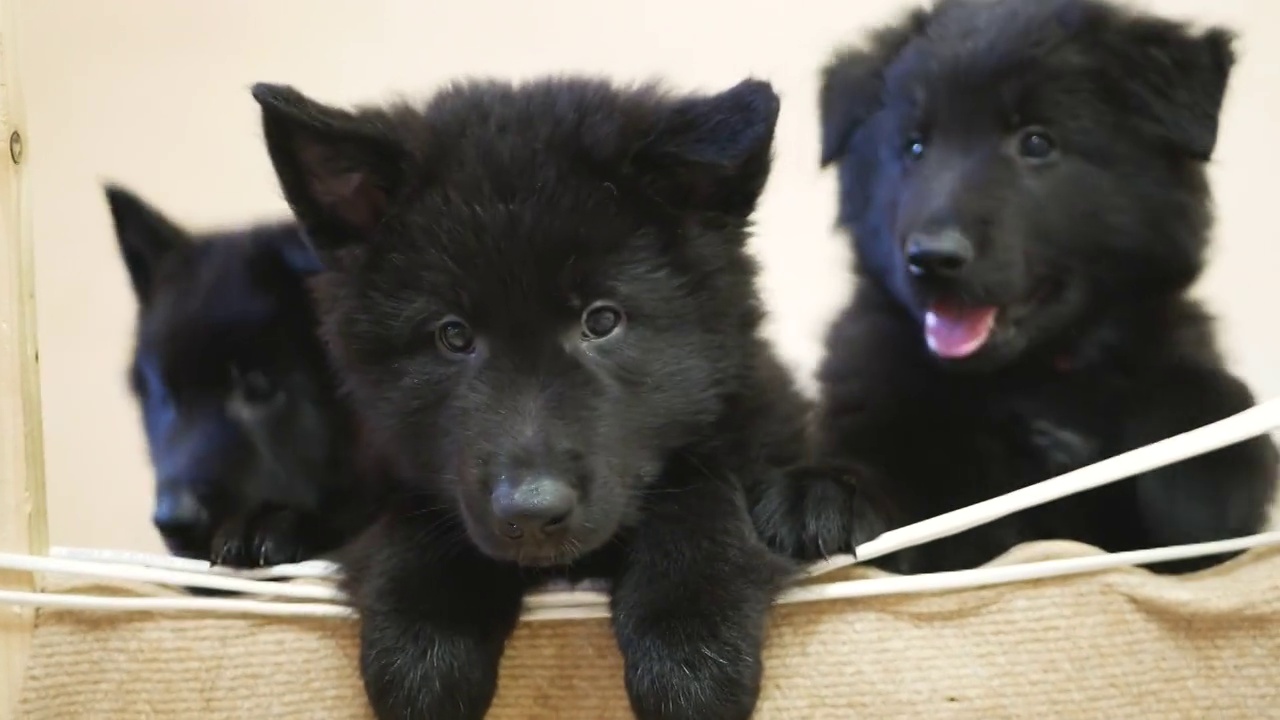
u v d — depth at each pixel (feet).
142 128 3.38
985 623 2.04
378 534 2.17
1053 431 2.48
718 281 2.18
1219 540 2.21
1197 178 2.51
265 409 2.52
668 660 1.98
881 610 2.05
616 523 2.06
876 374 2.58
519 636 2.08
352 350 2.17
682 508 2.13
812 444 2.43
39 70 3.37
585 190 2.09
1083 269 2.45
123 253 2.66
